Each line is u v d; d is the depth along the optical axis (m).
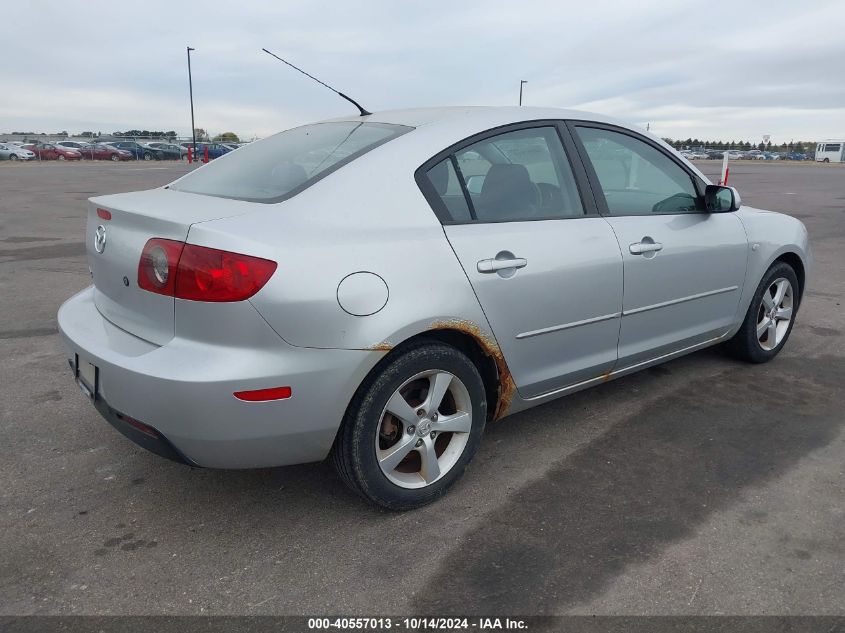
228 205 2.66
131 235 2.61
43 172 28.16
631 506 2.91
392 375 2.62
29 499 2.95
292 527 2.77
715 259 3.92
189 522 2.80
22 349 4.92
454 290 2.74
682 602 2.32
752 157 78.00
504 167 3.12
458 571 2.49
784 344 4.92
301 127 3.61
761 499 2.96
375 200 2.69
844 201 16.78
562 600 2.33
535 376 3.19
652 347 3.72
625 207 3.56
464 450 2.98
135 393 2.42
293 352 2.40
